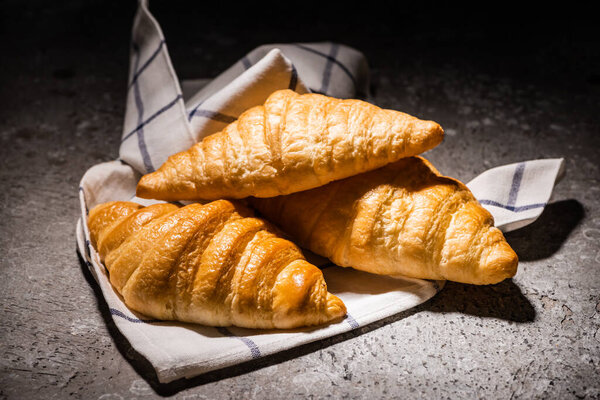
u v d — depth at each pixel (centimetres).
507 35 73
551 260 42
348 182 40
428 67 66
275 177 39
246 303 36
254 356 35
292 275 37
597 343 37
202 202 42
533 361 36
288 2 82
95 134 56
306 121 39
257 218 39
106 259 39
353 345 37
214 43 71
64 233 45
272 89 45
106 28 75
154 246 37
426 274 39
